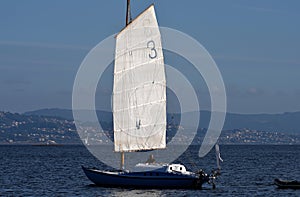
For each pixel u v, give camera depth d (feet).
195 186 338.95
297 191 360.69
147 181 337.72
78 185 391.45
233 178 459.32
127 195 318.24
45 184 402.72
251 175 497.05
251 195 339.36
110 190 338.75
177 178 335.67
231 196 330.75
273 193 349.61
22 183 412.16
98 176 349.00
